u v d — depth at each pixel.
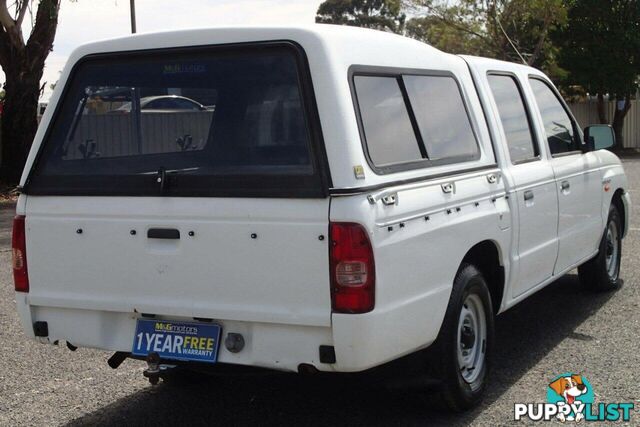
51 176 4.77
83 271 4.67
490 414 5.05
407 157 4.58
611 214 7.89
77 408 5.36
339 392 5.54
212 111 4.49
